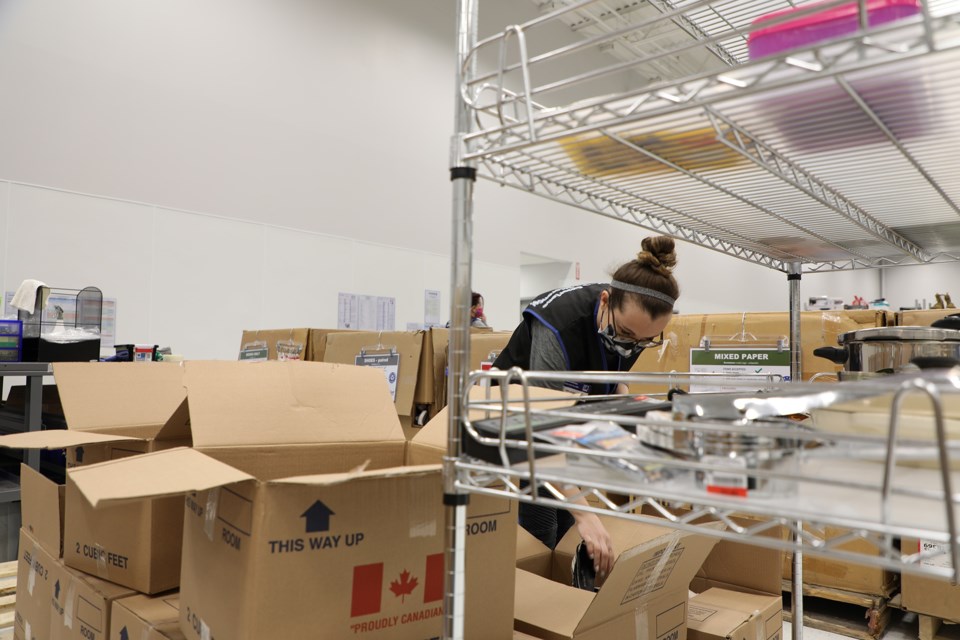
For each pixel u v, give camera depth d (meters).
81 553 1.18
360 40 5.72
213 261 4.66
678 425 0.57
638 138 0.78
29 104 3.87
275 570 0.76
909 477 0.61
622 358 1.80
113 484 0.69
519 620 1.06
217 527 0.84
